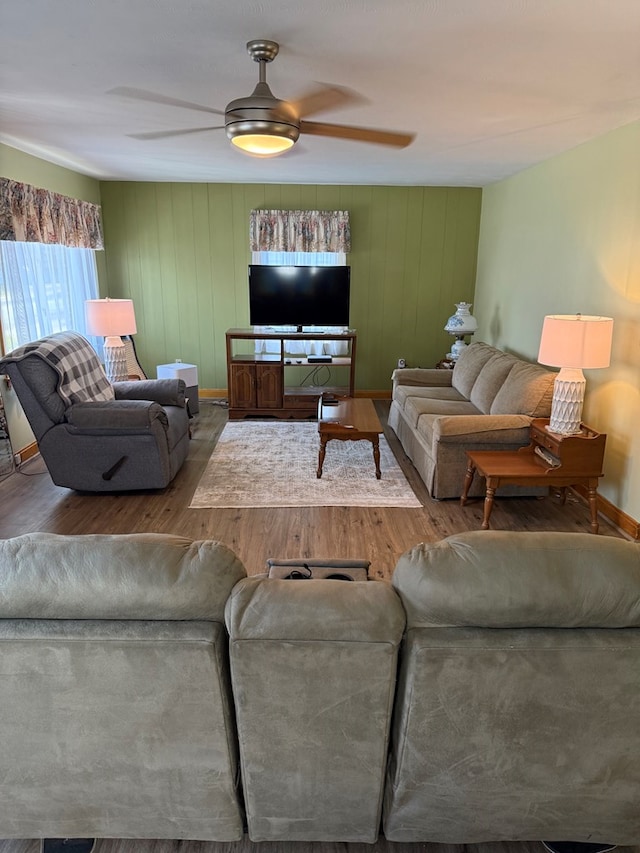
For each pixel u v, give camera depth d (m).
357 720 1.36
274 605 1.28
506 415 3.94
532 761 1.40
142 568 1.29
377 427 4.30
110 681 1.32
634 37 2.07
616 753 1.39
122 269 6.45
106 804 1.49
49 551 1.32
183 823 1.52
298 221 6.23
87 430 3.80
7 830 1.55
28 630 1.29
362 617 1.27
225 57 2.34
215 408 6.40
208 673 1.31
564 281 4.34
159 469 3.95
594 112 3.16
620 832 1.53
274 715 1.35
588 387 3.97
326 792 1.46
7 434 4.37
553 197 4.51
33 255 4.76
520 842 1.63
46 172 4.90
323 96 2.86
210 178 5.97
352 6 1.85
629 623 1.28
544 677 1.29
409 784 1.44
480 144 4.03
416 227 6.44
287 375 6.78
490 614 1.26
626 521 3.52
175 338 6.68
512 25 1.98
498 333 5.86
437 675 1.29
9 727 1.38
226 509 3.81
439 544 1.37
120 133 3.81
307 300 6.09
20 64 2.45
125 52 2.30
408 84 2.66
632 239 3.43
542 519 3.73
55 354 3.90
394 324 6.71
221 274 6.49
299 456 4.85
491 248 6.05
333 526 3.59
